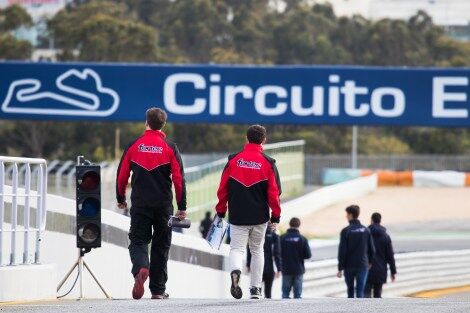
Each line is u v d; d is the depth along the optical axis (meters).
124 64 86.56
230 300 29.38
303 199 139.75
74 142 192.25
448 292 77.50
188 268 49.03
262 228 33.59
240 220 33.25
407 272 76.38
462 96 84.50
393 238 120.12
